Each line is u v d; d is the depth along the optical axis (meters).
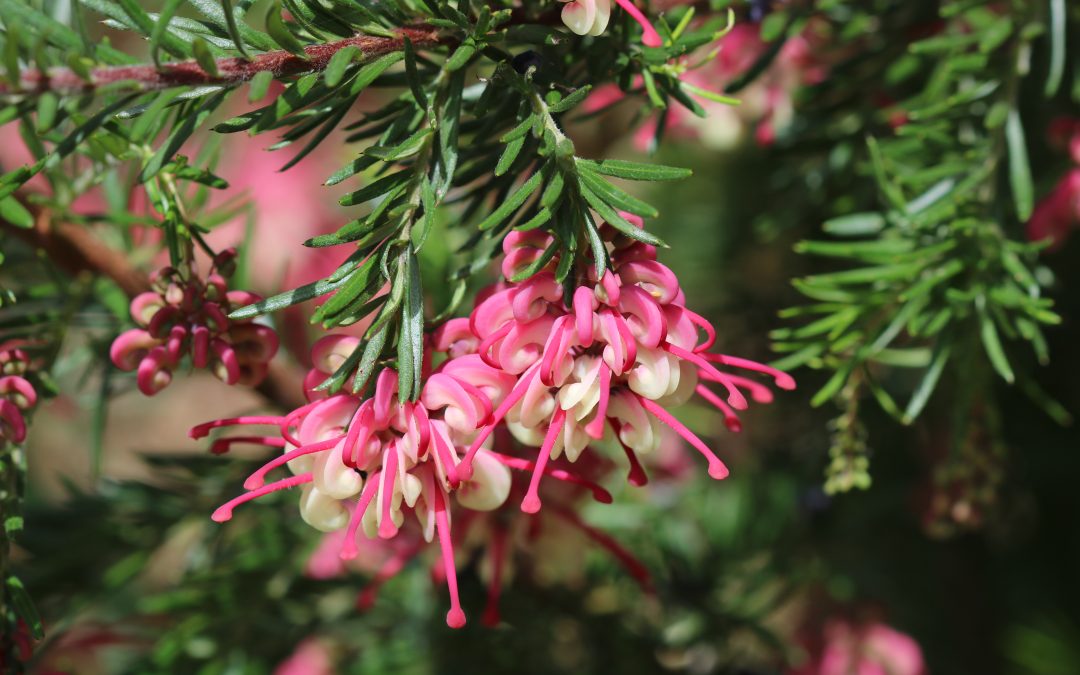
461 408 0.41
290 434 0.42
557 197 0.41
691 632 0.60
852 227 0.51
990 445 0.51
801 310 0.48
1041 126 0.55
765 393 0.44
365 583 0.59
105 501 0.55
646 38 0.44
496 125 0.45
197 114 0.42
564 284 0.42
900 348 0.59
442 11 0.43
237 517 0.54
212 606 0.55
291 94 0.41
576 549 0.50
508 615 0.58
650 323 0.41
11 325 0.49
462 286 0.43
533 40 0.43
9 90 0.40
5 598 0.45
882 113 0.53
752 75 0.50
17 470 0.45
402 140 0.43
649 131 0.58
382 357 0.42
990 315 0.49
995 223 0.49
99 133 0.44
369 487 0.41
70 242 0.49
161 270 0.44
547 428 0.42
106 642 0.55
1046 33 0.51
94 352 0.52
